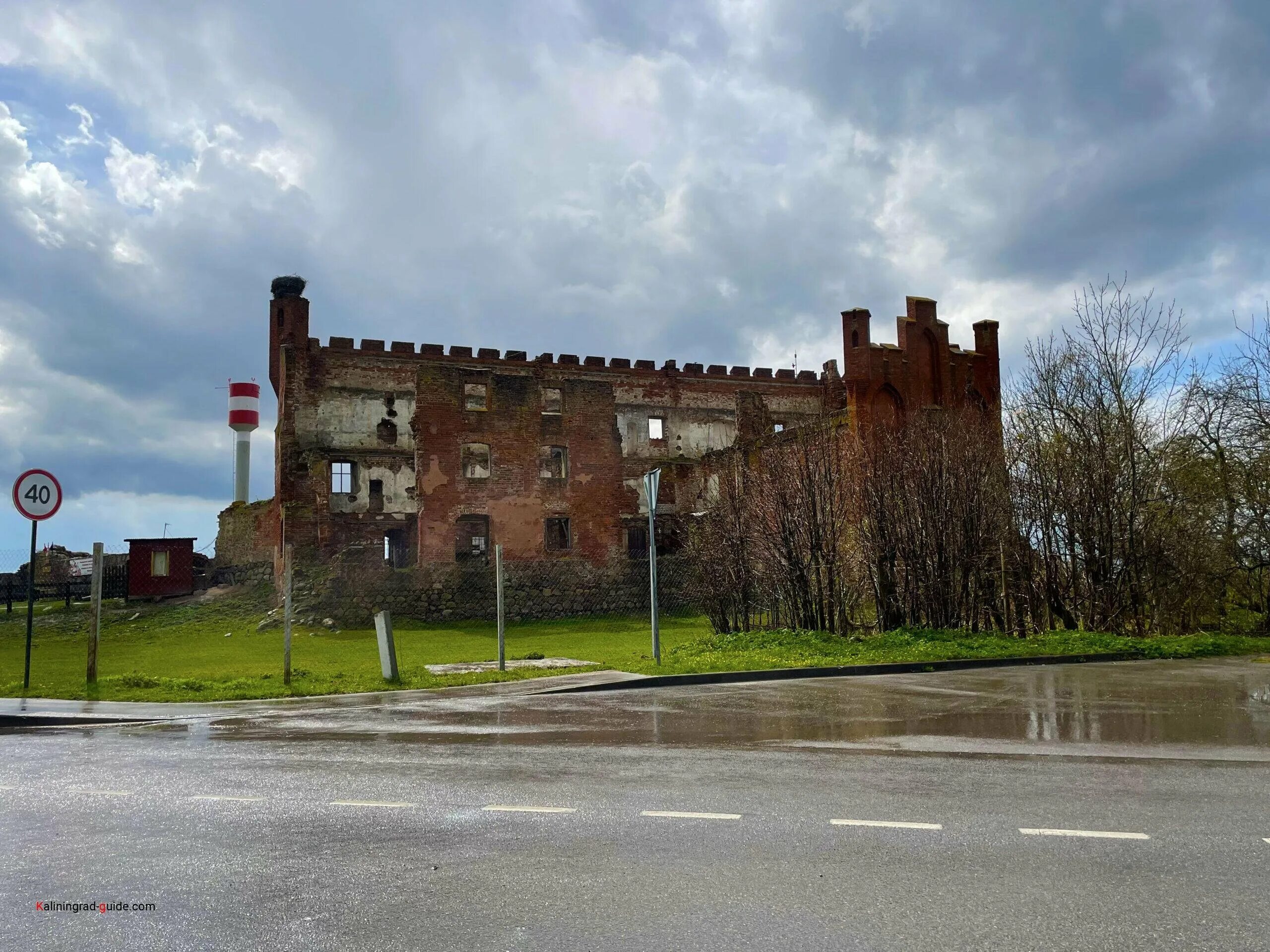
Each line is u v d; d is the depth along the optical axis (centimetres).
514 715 1222
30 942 452
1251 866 556
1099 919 473
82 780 816
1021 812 684
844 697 1402
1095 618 2550
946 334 3522
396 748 971
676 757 911
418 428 4475
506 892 516
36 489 1572
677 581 4297
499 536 4550
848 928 461
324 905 498
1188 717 1184
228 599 4228
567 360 5359
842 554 2400
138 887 530
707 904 494
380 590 3956
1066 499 2580
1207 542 2780
